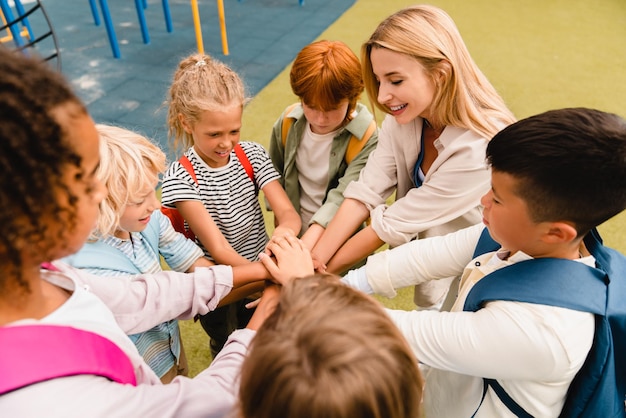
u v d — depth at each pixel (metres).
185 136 1.37
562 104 3.61
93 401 0.50
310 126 1.51
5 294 0.48
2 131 0.39
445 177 1.16
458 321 0.78
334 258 1.30
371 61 1.13
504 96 3.71
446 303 1.31
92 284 0.84
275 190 1.44
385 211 1.28
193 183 1.31
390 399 0.47
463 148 1.12
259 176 1.44
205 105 1.19
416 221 1.23
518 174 0.69
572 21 5.32
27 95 0.41
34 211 0.42
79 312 0.57
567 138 0.66
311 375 0.45
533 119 0.71
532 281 0.74
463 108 1.09
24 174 0.41
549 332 0.69
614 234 2.35
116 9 5.46
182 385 0.62
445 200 1.19
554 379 0.73
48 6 5.45
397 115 1.14
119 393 0.53
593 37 4.89
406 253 1.08
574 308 0.70
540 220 0.71
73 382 0.49
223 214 1.38
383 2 5.79
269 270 1.12
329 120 1.39
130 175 0.93
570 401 0.80
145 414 0.55
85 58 4.25
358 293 0.55
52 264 0.63
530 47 4.62
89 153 0.46
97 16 4.96
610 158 0.65
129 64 4.16
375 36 1.08
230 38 4.75
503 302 0.75
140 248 1.07
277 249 1.15
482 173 1.14
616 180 0.66
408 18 1.06
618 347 0.74
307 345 0.46
